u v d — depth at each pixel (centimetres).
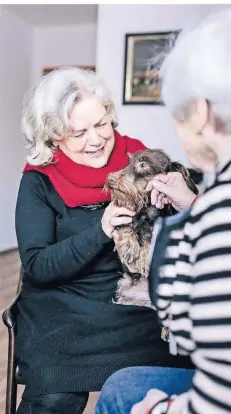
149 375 75
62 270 99
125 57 265
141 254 100
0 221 402
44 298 107
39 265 101
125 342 100
